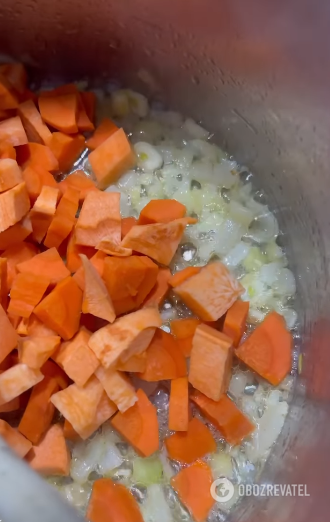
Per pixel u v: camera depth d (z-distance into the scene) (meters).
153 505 0.26
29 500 0.19
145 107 0.32
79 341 0.25
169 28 0.27
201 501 0.26
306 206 0.28
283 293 0.29
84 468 0.26
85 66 0.31
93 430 0.25
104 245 0.26
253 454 0.27
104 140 0.30
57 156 0.29
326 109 0.25
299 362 0.28
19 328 0.25
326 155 0.26
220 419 0.26
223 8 0.25
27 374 0.24
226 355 0.25
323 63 0.24
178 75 0.30
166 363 0.26
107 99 0.32
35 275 0.25
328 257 0.27
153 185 0.30
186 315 0.28
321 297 0.28
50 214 0.27
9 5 0.27
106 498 0.25
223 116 0.30
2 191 0.26
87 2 0.27
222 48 0.27
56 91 0.29
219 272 0.27
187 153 0.31
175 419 0.26
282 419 0.27
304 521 0.23
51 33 0.29
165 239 0.27
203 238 0.30
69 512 0.20
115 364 0.25
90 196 0.27
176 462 0.26
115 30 0.28
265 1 0.24
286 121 0.28
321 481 0.23
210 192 0.31
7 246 0.27
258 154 0.30
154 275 0.27
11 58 0.30
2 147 0.28
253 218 0.30
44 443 0.25
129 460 0.26
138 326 0.25
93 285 0.25
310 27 0.24
